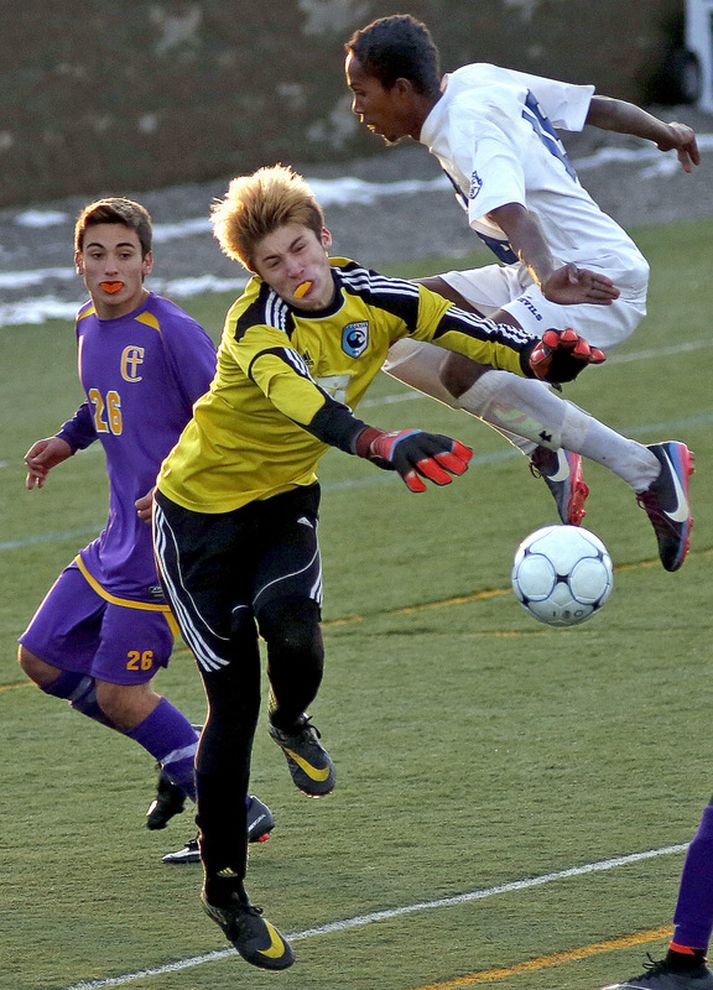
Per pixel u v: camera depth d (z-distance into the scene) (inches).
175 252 2906.0
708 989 579.5
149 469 759.1
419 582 1227.9
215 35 3412.9
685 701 942.4
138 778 888.3
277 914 690.8
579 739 892.0
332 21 3570.4
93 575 772.0
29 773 901.8
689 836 746.2
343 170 3570.4
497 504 1438.2
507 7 3764.8
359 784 848.3
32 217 3134.8
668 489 752.3
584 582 700.0
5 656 1122.7
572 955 631.2
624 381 1898.4
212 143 3442.4
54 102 3211.1
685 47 4077.3
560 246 768.9
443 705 966.4
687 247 2815.0
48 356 2261.3
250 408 613.3
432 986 611.2
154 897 724.7
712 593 1156.5
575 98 809.5
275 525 639.1
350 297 606.2
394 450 524.1
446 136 748.0
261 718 988.6
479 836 764.0
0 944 676.7
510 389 740.7
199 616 630.5
